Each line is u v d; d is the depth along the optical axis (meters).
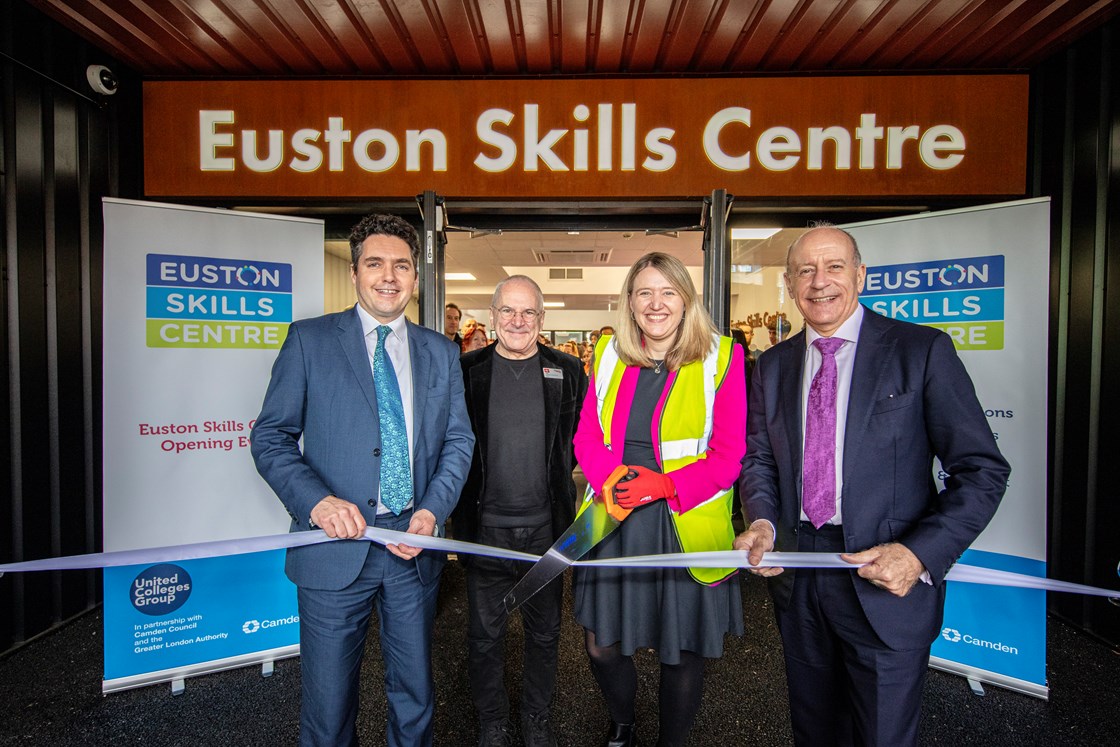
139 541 2.22
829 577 1.23
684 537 1.41
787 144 3.17
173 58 3.04
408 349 1.50
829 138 3.16
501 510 1.79
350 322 1.45
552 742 1.76
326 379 1.39
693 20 2.76
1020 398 2.23
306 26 2.78
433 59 3.09
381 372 1.44
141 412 2.22
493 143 3.21
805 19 2.72
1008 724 2.05
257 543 1.30
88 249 2.89
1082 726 2.04
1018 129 3.07
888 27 2.77
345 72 3.23
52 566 1.25
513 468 1.79
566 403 1.88
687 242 6.95
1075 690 2.26
